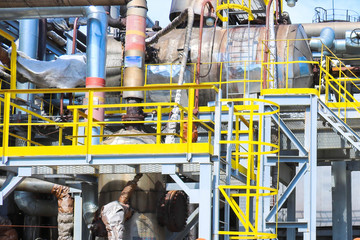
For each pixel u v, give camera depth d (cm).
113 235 1631
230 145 1680
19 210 2783
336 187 2530
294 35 2381
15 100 2253
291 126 2111
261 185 1873
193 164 1576
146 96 2431
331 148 2092
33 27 2727
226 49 2386
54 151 1545
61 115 2323
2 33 2197
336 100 2750
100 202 1828
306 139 1912
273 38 2314
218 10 2433
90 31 2209
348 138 1934
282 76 2327
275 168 2195
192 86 1494
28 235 2623
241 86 2341
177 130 2070
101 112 2116
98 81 2189
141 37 2019
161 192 1853
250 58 2352
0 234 2050
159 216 1817
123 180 1811
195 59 2406
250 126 1667
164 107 2394
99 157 1523
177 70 2400
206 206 1462
